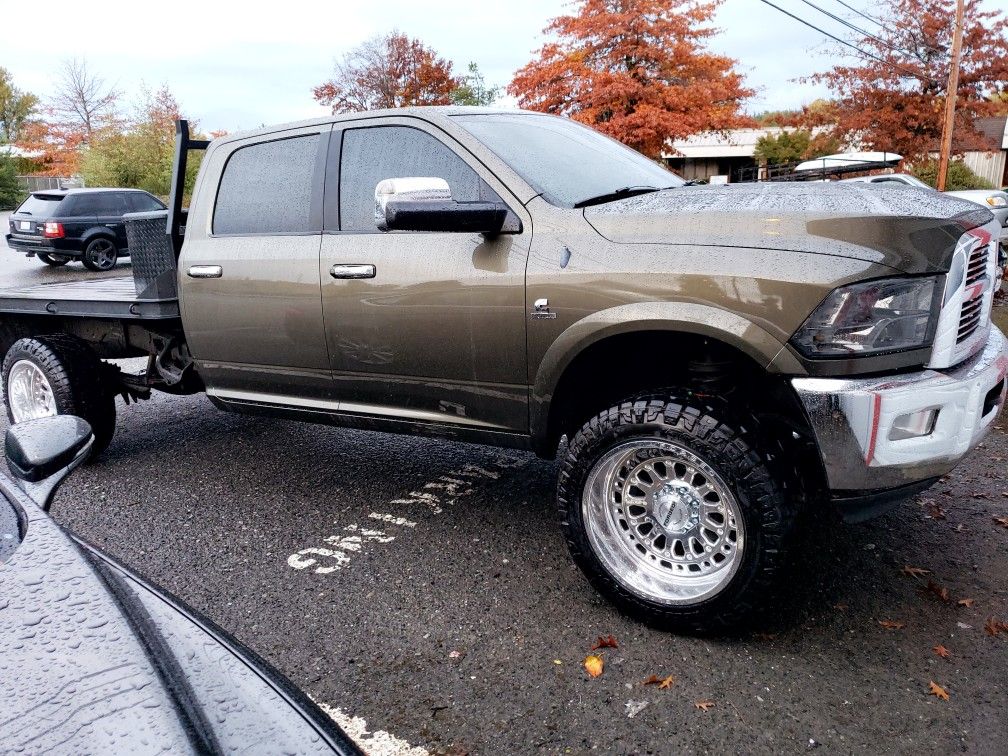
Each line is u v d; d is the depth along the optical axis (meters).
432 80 25.55
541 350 2.99
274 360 3.87
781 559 2.57
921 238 2.50
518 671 2.66
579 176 3.34
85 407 4.64
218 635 1.55
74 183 33.72
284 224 3.78
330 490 4.33
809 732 2.31
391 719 2.44
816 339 2.47
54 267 17.11
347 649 2.82
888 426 2.44
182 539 3.78
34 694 1.26
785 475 2.60
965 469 4.24
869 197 2.76
